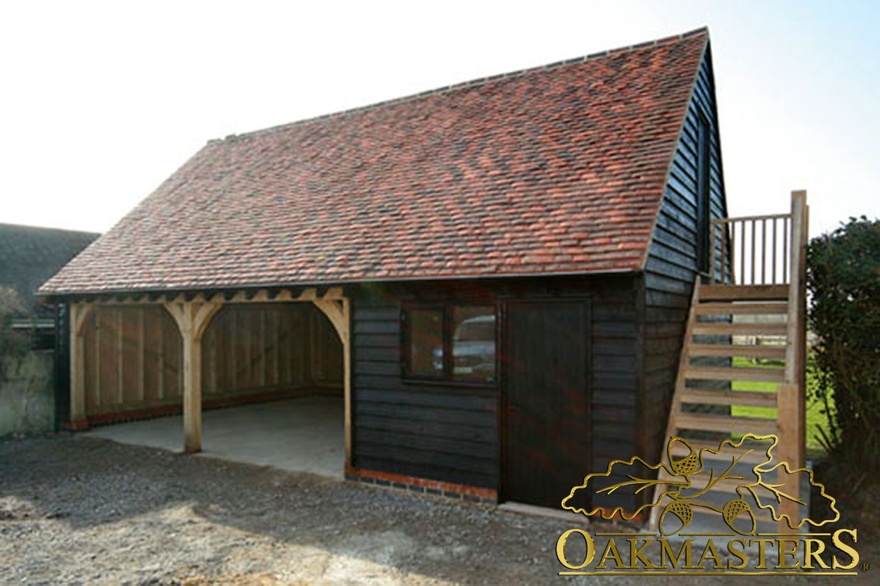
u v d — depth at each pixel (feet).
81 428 43.04
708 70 36.01
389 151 39.40
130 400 47.06
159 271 36.91
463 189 31.01
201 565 20.62
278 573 19.89
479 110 39.01
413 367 28.22
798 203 26.96
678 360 28.02
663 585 18.51
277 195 40.65
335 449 37.37
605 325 23.25
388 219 31.42
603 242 23.18
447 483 26.89
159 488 29.73
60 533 23.79
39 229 62.75
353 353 30.04
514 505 25.38
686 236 30.53
